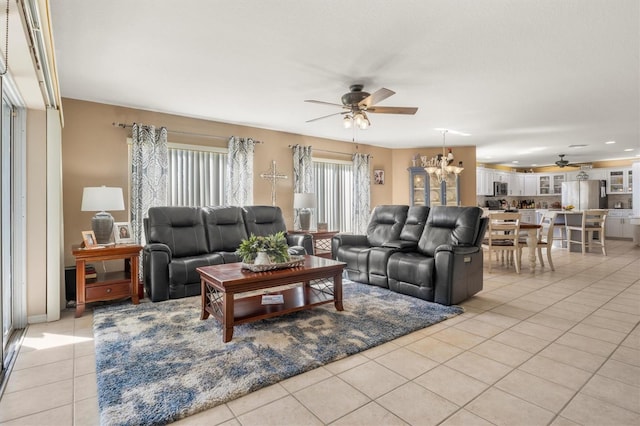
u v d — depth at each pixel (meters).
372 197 7.52
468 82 3.59
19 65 2.22
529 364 2.22
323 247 6.52
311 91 3.89
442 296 3.46
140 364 2.20
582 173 10.05
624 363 2.23
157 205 4.59
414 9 2.25
